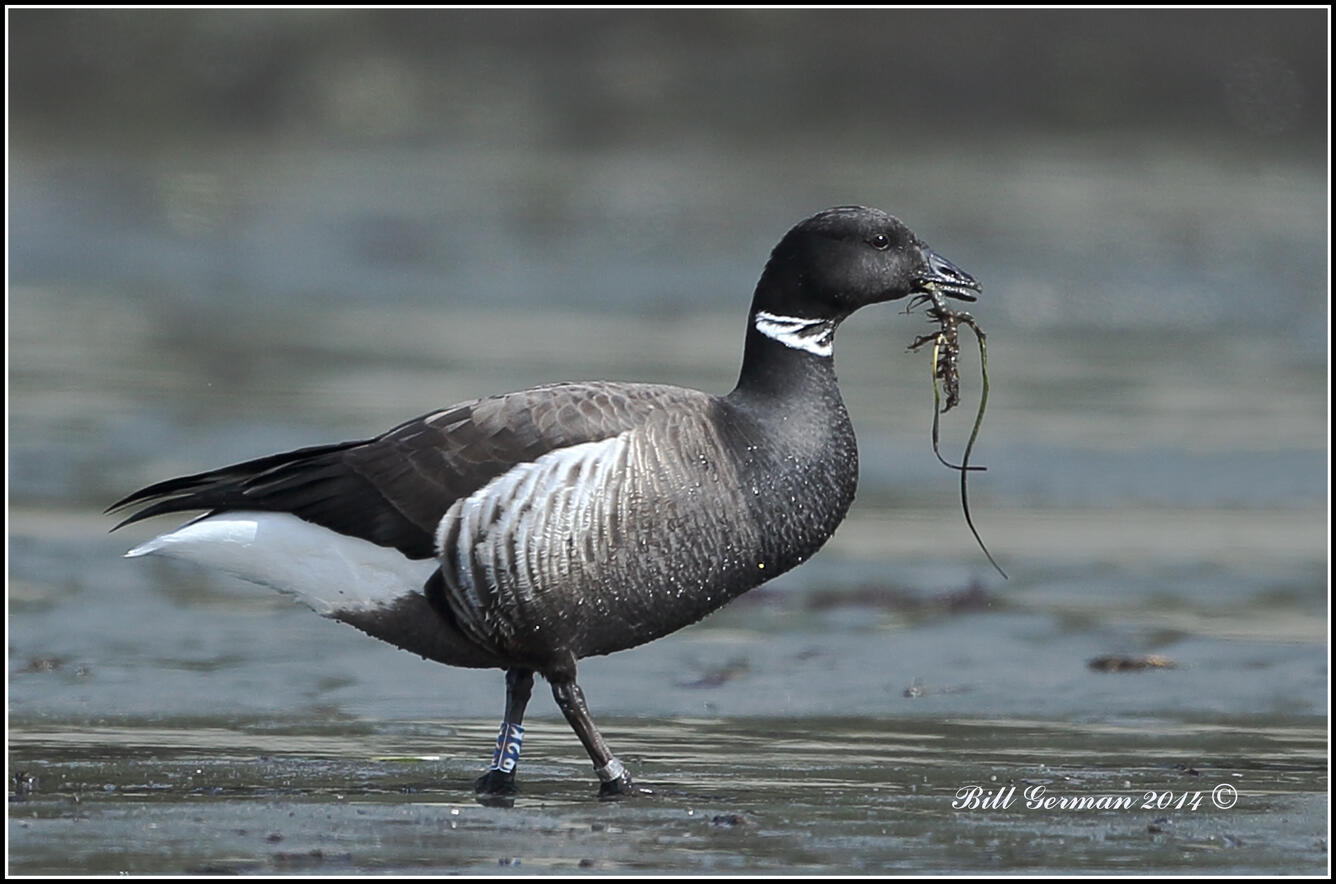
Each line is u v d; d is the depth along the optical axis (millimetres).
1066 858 8711
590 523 9547
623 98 39500
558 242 32500
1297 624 13836
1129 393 22938
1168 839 9031
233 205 34688
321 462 9758
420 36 40500
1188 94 38062
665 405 9906
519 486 9500
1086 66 38438
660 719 11570
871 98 38875
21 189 35438
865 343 26266
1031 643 13398
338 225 33531
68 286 29859
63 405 21156
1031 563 15633
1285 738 11102
